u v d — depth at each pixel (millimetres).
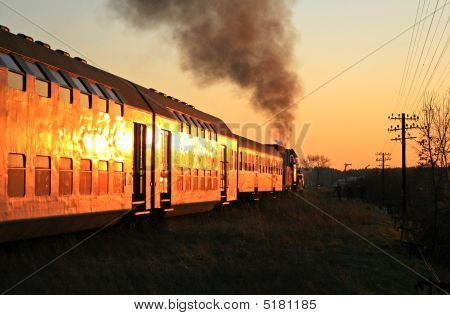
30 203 11781
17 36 12578
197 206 24359
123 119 16594
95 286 10125
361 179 91562
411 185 48062
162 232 19016
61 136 13102
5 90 11047
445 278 14031
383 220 32406
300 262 14516
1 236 11086
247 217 27406
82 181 14117
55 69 13352
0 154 10812
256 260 14523
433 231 19469
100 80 15836
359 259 16141
